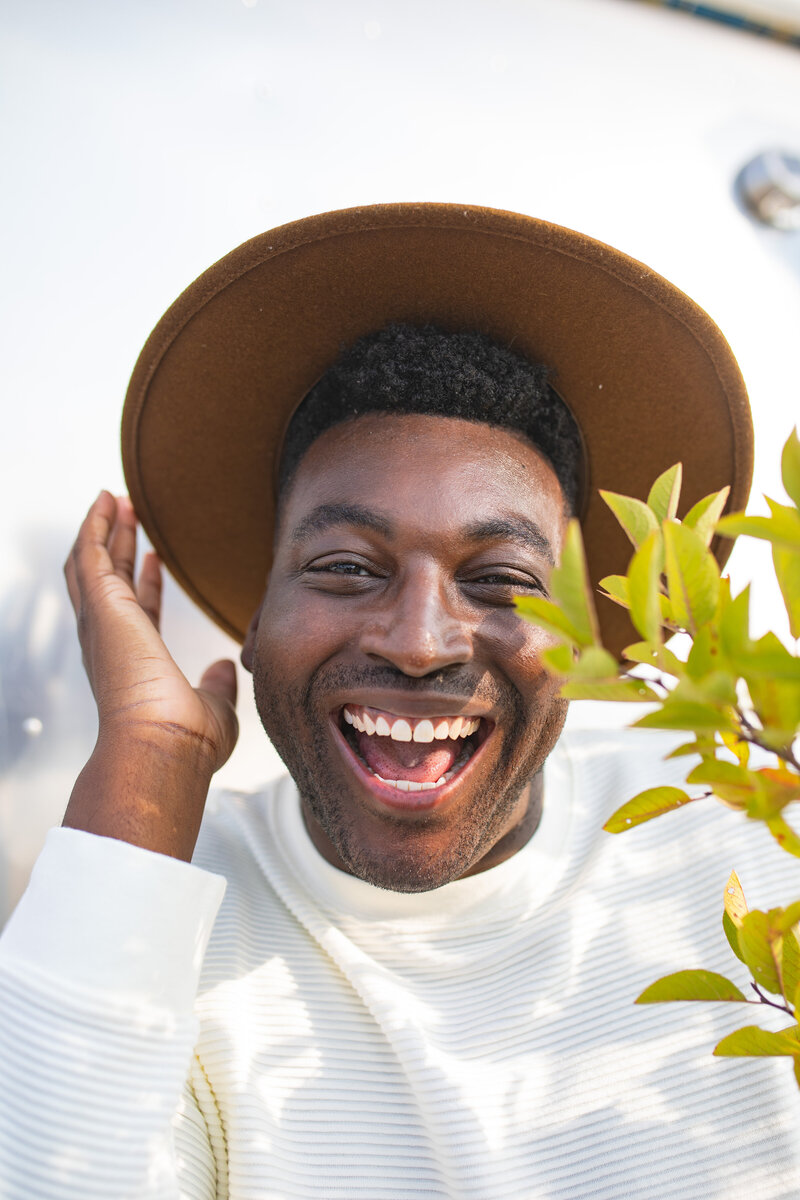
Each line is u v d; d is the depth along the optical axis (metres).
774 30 1.75
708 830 1.12
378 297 1.04
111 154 1.49
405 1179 0.94
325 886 1.08
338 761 0.98
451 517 0.94
